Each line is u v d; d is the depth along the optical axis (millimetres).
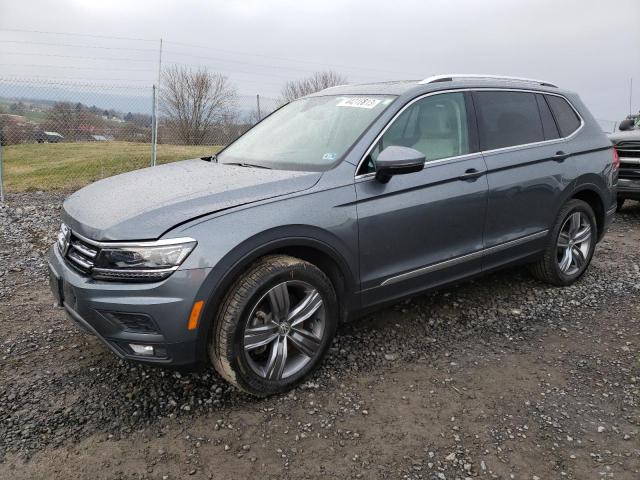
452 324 4090
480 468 2539
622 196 8031
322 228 3107
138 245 2719
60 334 3855
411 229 3514
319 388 3207
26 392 3111
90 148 15641
